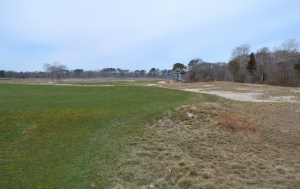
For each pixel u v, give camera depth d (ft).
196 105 42.01
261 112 49.29
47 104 37.68
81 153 18.42
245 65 192.13
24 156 16.97
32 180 13.50
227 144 25.17
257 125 35.01
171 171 16.40
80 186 13.34
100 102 43.19
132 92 67.46
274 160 21.20
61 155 17.70
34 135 21.86
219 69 254.06
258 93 81.87
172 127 30.71
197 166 17.88
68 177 14.29
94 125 26.76
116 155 18.78
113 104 41.16
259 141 27.35
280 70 163.22
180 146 23.26
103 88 80.79
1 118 26.18
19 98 44.50
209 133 28.91
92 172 15.31
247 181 15.62
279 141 28.17
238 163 19.44
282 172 18.01
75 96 52.39
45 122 26.35
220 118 36.88
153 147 21.90
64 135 22.58
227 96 77.00
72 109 34.24
